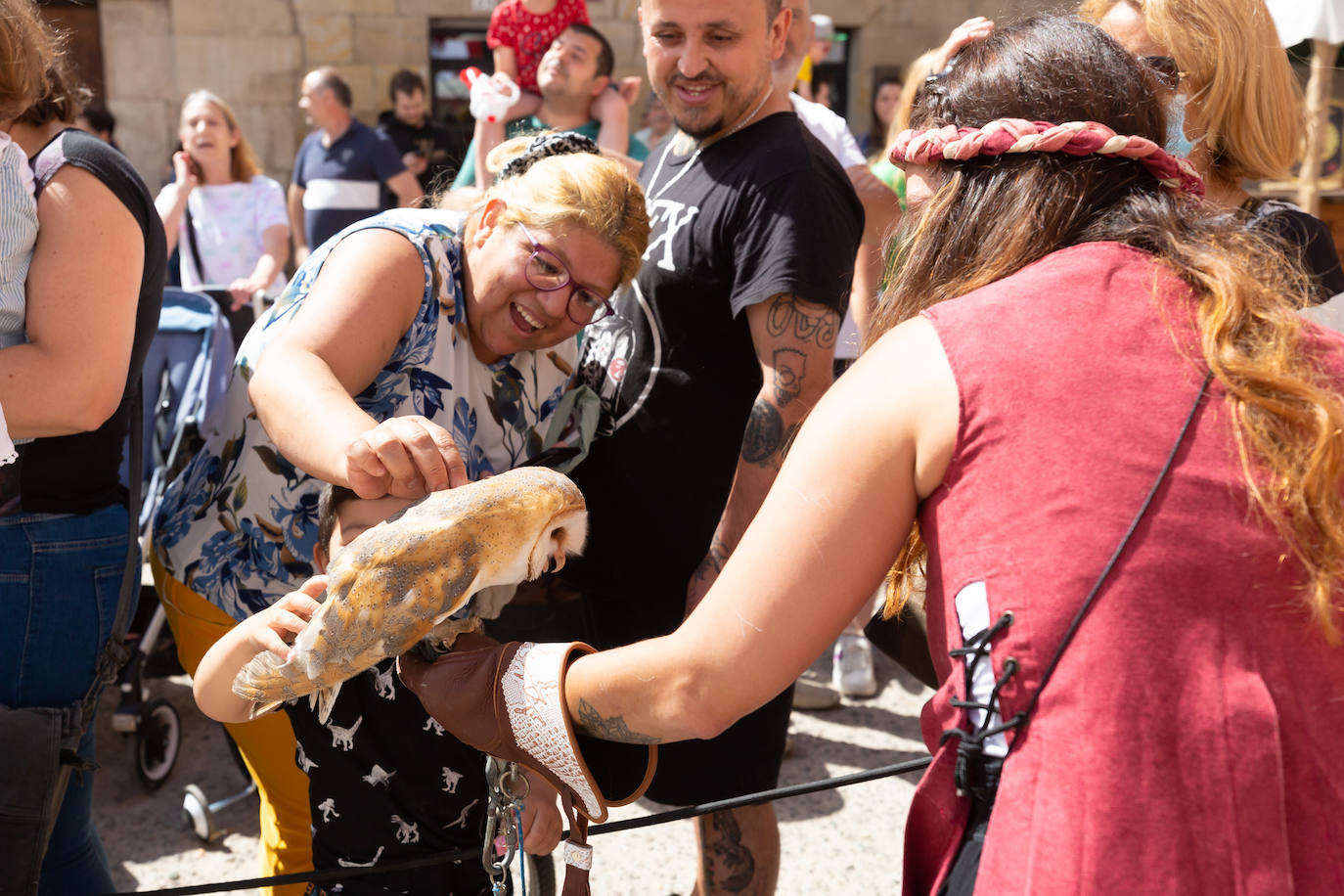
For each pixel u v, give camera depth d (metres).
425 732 1.77
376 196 6.32
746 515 2.00
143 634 3.24
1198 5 2.10
